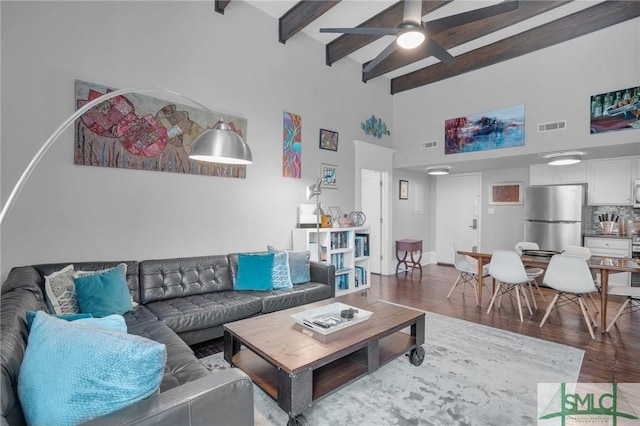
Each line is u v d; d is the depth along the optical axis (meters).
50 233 2.55
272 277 3.29
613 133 3.98
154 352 0.99
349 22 4.30
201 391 1.07
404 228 6.47
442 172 5.86
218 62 3.56
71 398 0.93
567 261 3.05
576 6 4.08
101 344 0.98
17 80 2.42
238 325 2.16
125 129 2.90
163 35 3.15
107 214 2.82
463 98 5.29
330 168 4.88
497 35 4.70
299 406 1.61
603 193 4.91
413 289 4.81
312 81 4.63
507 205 6.21
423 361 2.46
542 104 4.52
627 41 3.90
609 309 3.75
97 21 2.77
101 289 2.28
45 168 2.53
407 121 5.98
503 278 3.53
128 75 2.94
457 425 1.74
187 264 3.07
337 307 2.52
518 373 2.29
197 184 3.38
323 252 4.32
